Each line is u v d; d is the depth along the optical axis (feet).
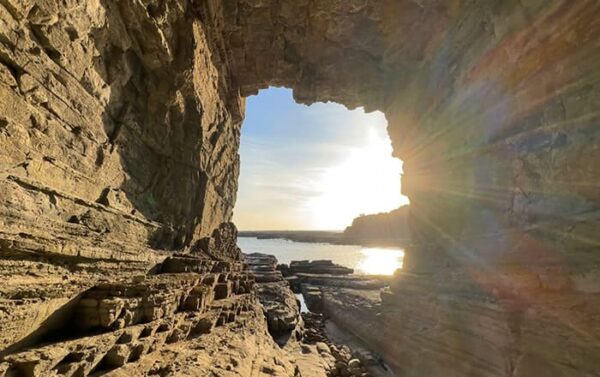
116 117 31.42
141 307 27.30
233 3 50.57
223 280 48.83
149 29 31.99
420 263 55.06
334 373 49.52
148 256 32.73
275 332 63.87
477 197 42.34
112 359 22.47
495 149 38.88
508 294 33.01
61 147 23.62
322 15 53.16
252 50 61.05
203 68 44.96
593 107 26.66
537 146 32.65
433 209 53.83
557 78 29.58
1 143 18.33
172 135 40.63
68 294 22.18
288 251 368.68
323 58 63.10
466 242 42.98
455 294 40.78
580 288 26.20
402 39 53.93
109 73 29.78
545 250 30.37
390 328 55.31
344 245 588.50
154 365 24.43
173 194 41.01
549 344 26.76
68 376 19.10
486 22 37.58
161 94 36.96
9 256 17.58
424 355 42.93
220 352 31.99
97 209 26.89
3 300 17.24
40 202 20.85
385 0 48.93
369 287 127.75
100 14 26.73
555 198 30.35
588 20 26.04
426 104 55.36
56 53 22.89
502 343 31.27
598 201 26.58
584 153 27.48
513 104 35.09
